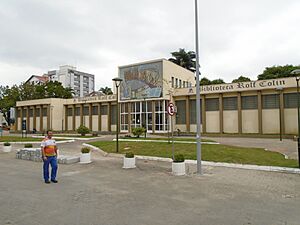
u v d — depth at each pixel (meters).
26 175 11.18
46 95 66.69
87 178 10.43
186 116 36.81
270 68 51.38
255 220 5.68
